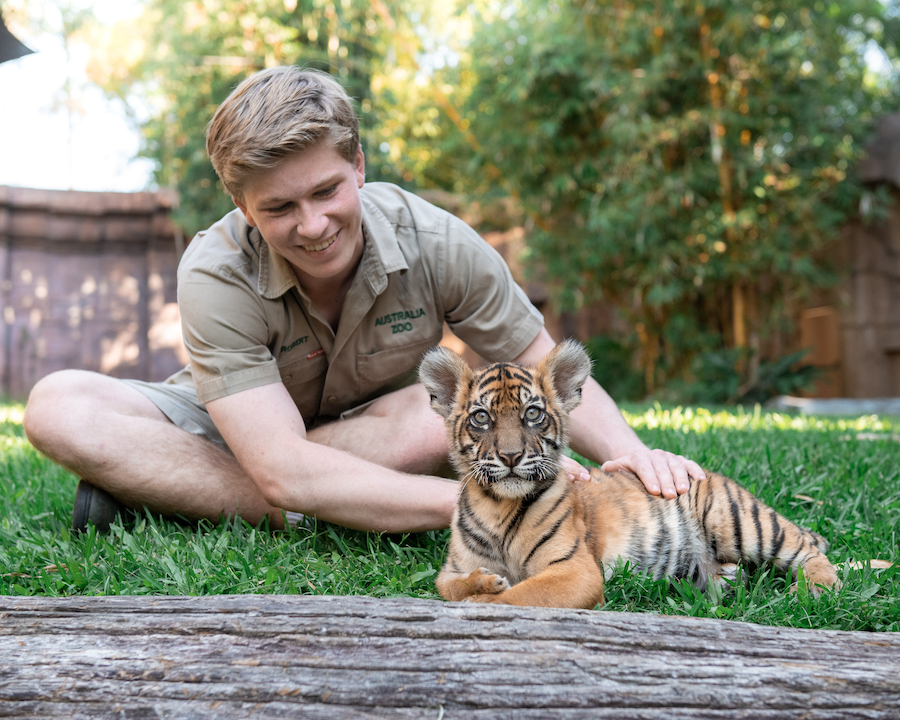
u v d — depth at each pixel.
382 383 4.06
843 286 15.27
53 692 1.87
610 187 13.37
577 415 3.75
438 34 16.08
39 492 4.48
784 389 13.51
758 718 1.80
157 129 16.47
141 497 3.73
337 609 2.04
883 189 14.11
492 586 2.70
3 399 15.60
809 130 13.06
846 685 1.85
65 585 2.98
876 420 9.26
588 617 2.05
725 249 13.48
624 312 15.29
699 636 1.99
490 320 3.86
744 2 12.44
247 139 2.92
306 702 1.84
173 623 2.00
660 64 12.62
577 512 3.14
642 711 1.81
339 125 3.07
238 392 3.42
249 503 3.80
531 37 13.30
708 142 13.55
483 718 1.81
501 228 16.94
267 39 14.97
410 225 3.81
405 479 3.38
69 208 17.73
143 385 4.12
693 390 13.52
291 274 3.54
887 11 14.96
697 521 3.47
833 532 3.72
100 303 18.06
